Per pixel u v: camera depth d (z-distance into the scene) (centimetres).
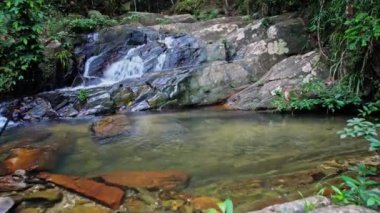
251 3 808
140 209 242
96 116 515
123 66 657
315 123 436
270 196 252
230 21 745
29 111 516
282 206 191
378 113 428
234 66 581
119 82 589
